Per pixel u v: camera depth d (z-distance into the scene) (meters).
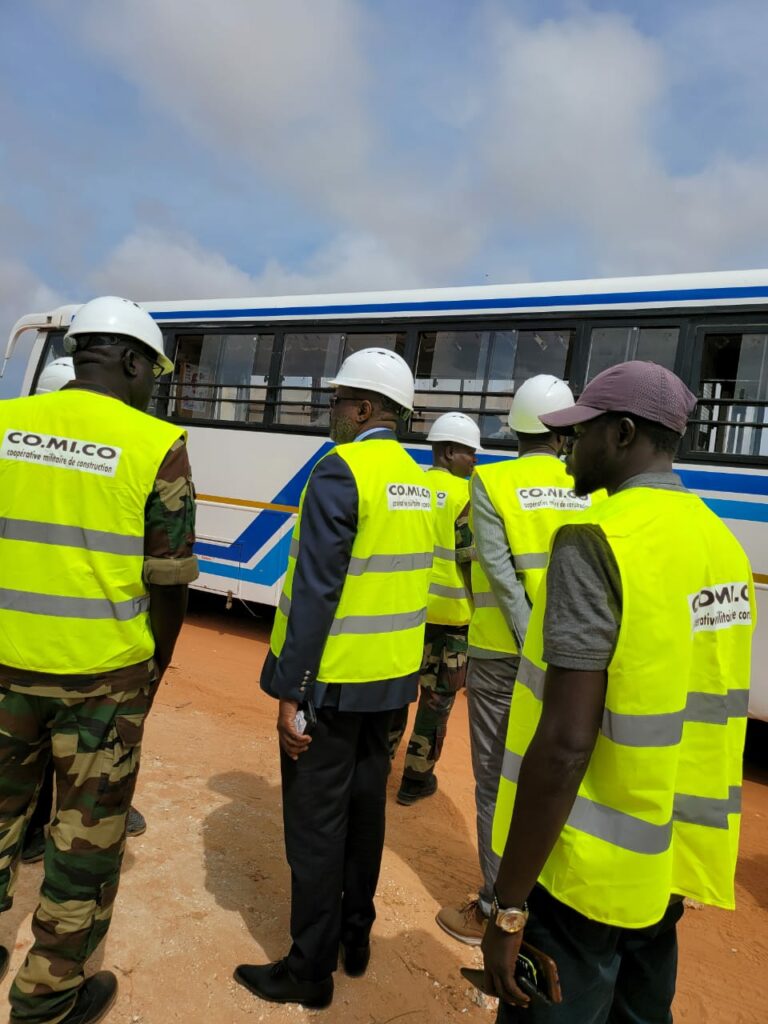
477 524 2.73
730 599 1.51
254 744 4.46
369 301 6.89
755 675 5.20
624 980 1.63
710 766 1.47
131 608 2.03
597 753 1.38
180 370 7.95
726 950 3.01
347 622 2.30
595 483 1.62
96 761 2.00
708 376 5.41
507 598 2.63
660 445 1.53
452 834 3.71
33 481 1.97
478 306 6.35
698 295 5.48
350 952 2.52
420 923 2.86
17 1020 1.97
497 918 1.40
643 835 1.36
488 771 2.82
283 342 7.32
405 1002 2.42
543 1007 1.46
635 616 1.32
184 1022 2.20
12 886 2.10
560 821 1.32
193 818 3.41
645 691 1.33
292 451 7.21
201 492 7.74
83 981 2.07
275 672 2.25
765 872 3.73
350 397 2.56
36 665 1.95
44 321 8.70
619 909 1.36
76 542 1.97
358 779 2.48
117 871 2.08
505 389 6.18
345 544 2.23
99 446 1.98
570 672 1.31
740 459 5.25
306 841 2.29
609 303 5.80
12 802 2.05
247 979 2.36
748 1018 2.59
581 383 5.84
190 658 6.54
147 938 2.53
